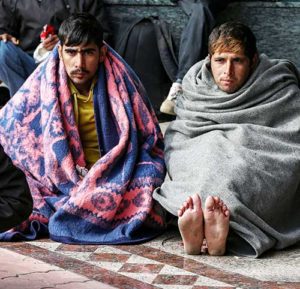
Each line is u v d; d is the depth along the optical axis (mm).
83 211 5945
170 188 5953
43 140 6227
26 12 8344
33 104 6332
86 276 5398
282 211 5965
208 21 8133
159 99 8398
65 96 6234
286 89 6207
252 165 5859
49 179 6164
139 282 5309
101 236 5949
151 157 6227
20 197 4410
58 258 5684
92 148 6312
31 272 5422
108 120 6246
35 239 6004
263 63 6188
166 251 5793
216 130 6109
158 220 6023
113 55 6383
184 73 8070
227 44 6055
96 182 6000
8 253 5738
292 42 8750
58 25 8367
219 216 5613
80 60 6176
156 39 8375
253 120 6105
